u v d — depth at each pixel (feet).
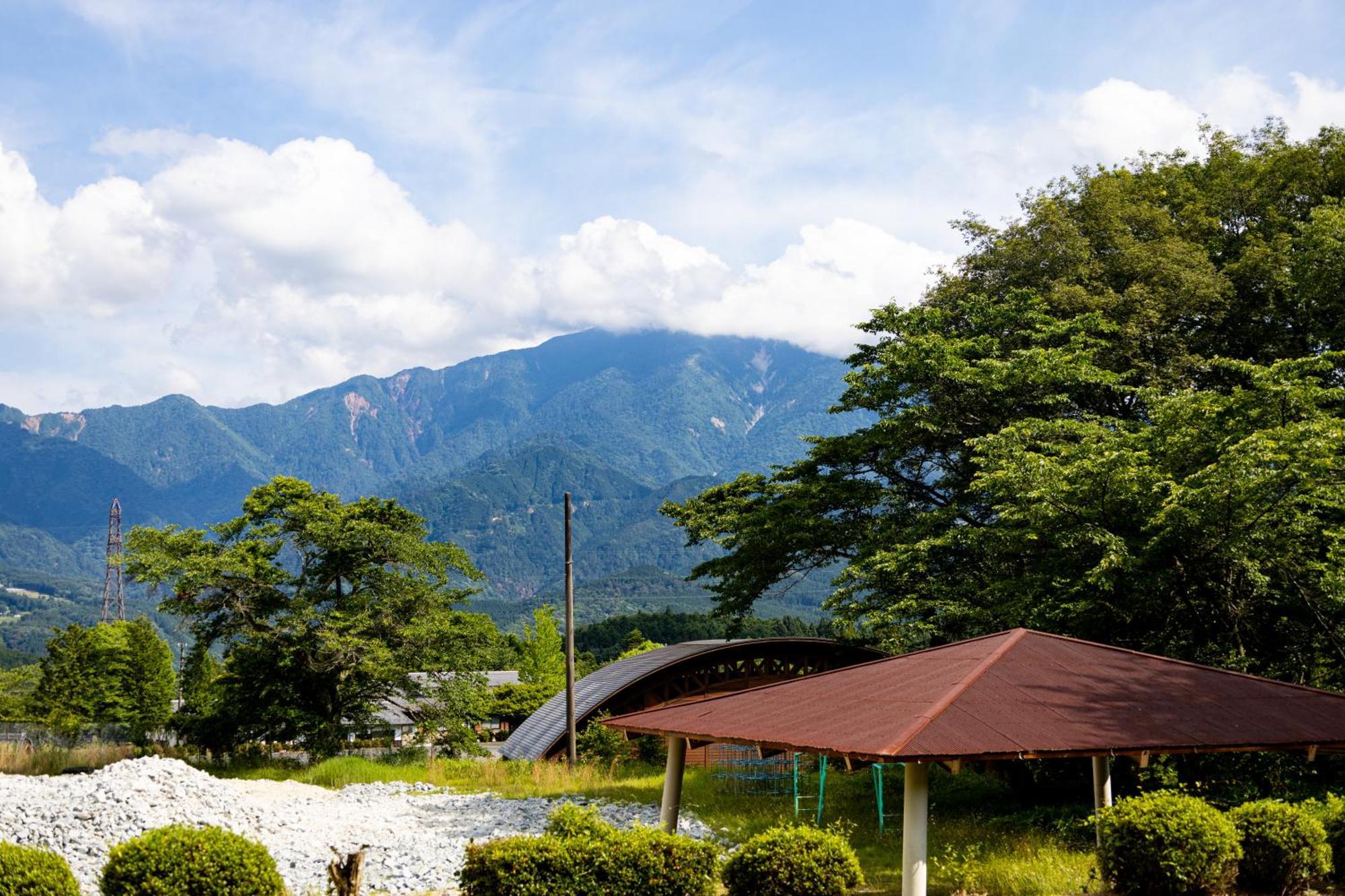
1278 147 120.06
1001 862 46.47
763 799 77.56
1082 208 115.34
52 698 206.59
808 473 110.52
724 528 120.47
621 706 123.44
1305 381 69.36
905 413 95.35
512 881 35.29
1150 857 36.91
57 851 54.75
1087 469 69.05
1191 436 71.05
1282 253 97.96
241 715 130.00
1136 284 98.73
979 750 37.99
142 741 167.32
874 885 46.62
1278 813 38.47
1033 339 94.68
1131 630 70.08
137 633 229.66
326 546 131.85
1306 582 68.44
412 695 132.57
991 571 83.51
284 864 53.57
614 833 39.04
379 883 50.14
